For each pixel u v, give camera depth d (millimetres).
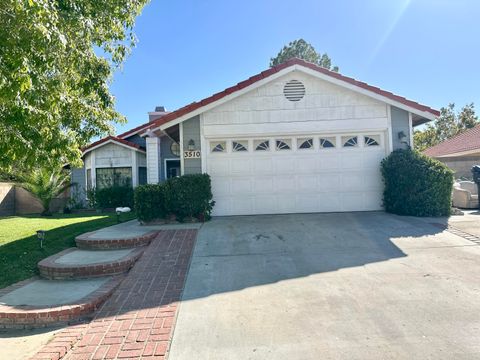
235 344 3656
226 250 6832
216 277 5543
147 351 3596
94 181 16594
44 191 14820
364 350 3445
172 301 4773
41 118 4289
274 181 10242
